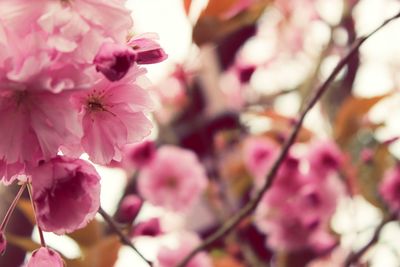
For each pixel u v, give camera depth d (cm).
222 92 158
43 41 66
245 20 105
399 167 128
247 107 158
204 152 151
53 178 69
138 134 71
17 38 66
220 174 142
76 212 70
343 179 132
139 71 69
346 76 150
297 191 129
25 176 72
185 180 133
